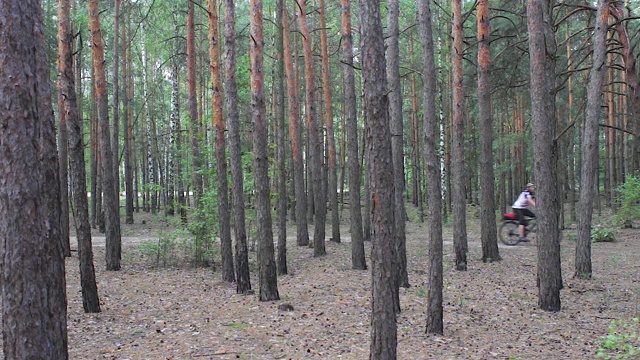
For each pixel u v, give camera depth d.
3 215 3.94
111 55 29.33
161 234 15.73
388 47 11.32
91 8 13.61
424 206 35.19
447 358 7.28
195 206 16.41
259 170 10.81
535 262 14.92
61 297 4.15
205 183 15.81
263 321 9.25
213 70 12.84
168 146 33.00
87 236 9.69
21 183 3.94
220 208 13.15
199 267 15.01
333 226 20.16
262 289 10.85
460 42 14.40
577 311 9.62
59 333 4.11
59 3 10.60
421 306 10.28
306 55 17.83
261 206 10.84
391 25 11.09
